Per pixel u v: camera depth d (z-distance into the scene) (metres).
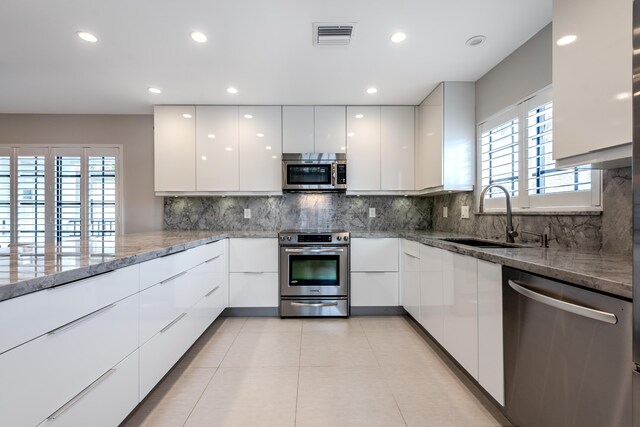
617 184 1.47
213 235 2.67
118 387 1.28
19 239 3.55
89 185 3.58
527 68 2.07
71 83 2.71
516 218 2.18
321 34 1.97
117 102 3.20
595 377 0.96
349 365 2.07
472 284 1.69
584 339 0.99
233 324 2.85
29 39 2.01
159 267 1.64
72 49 2.14
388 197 3.68
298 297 3.03
